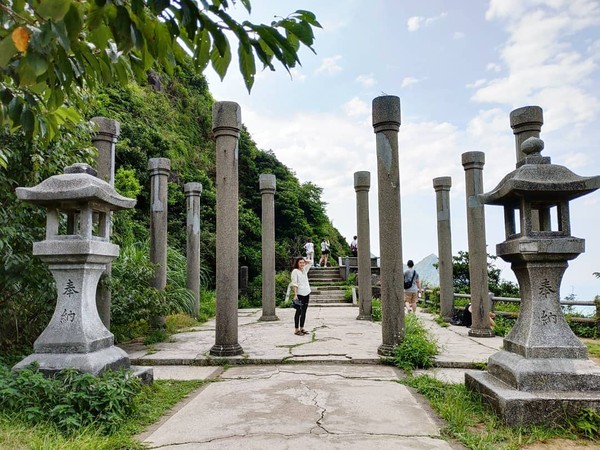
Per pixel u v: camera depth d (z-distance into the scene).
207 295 15.99
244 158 27.83
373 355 6.64
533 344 4.04
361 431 3.64
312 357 6.59
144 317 8.17
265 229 12.40
